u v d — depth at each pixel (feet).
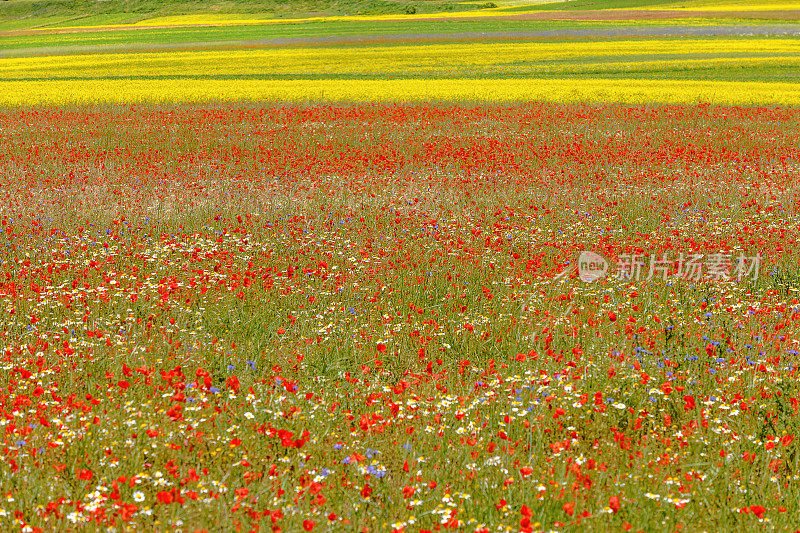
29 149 102.01
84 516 18.03
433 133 115.44
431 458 21.95
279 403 25.58
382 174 82.02
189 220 60.80
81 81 199.21
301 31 389.39
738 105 145.59
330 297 40.68
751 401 26.02
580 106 143.33
